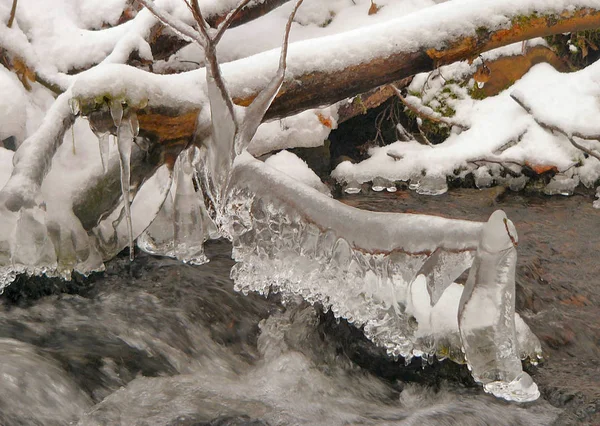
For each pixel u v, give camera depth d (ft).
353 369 13.24
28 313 13.43
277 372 12.84
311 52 14.29
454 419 11.74
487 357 10.99
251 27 22.33
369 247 11.60
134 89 11.89
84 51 17.85
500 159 23.03
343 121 24.00
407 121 25.52
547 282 16.72
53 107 13.92
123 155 12.14
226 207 13.46
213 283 14.90
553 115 23.41
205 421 11.04
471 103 24.97
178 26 11.32
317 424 11.37
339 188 23.24
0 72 16.12
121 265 15.34
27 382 10.93
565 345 14.24
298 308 14.49
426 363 13.14
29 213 13.17
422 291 12.60
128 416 10.96
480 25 15.37
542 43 25.09
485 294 10.61
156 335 13.15
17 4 18.08
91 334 12.89
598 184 23.09
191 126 12.92
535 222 20.47
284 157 21.42
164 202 15.30
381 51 14.70
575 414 12.01
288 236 12.89
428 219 11.05
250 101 13.79
